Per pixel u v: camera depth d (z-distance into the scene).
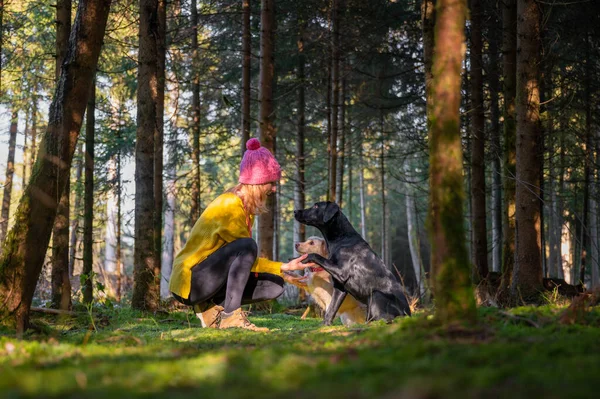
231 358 2.53
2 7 11.44
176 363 2.55
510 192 9.28
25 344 3.49
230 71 18.84
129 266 34.12
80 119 4.75
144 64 8.15
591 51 13.61
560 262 19.59
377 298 5.42
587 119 13.49
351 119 18.42
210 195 29.16
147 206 8.03
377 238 39.53
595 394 1.69
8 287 4.39
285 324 6.93
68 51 4.75
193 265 5.85
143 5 8.17
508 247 9.24
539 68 7.85
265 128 11.42
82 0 4.75
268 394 1.82
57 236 8.22
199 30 16.53
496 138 13.20
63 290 8.04
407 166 27.05
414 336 3.00
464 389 1.84
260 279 6.14
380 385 1.88
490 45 13.98
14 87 17.38
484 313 3.87
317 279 6.43
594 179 16.34
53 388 2.01
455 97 3.15
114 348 3.58
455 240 3.13
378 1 15.77
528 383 1.90
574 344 2.71
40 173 4.57
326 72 17.03
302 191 16.14
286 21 17.28
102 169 17.42
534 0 7.83
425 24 8.20
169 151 17.27
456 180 3.14
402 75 17.06
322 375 2.11
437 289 3.18
